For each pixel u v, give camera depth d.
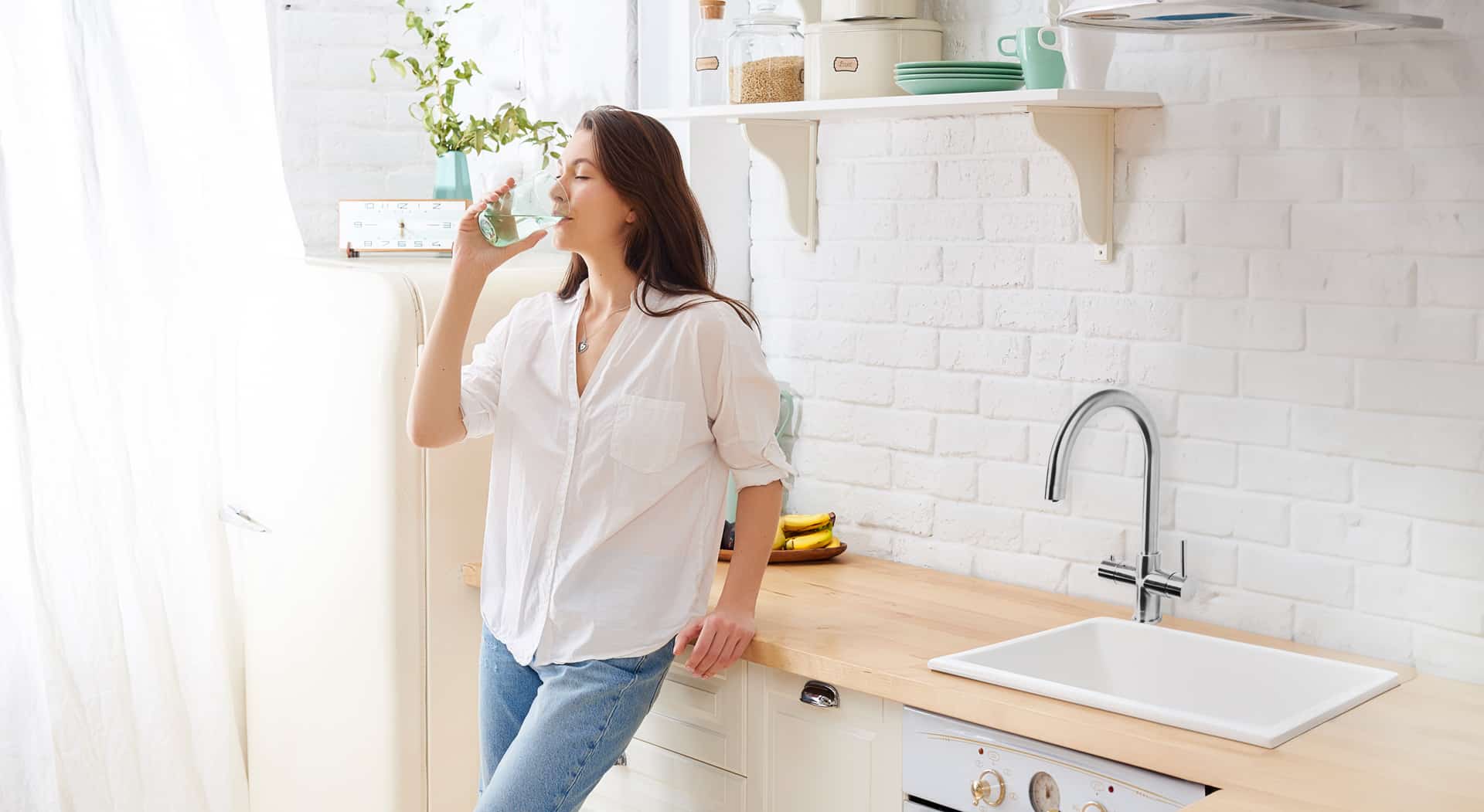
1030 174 2.56
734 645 2.15
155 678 2.95
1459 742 1.80
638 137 2.14
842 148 2.87
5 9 2.78
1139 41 2.38
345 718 2.79
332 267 2.78
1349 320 2.17
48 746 2.90
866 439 2.89
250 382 3.04
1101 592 2.52
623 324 2.14
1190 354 2.36
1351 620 2.21
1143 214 2.40
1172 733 1.79
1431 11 2.05
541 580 2.15
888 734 2.07
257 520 3.03
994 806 1.93
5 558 2.87
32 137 2.80
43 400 2.81
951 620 2.36
